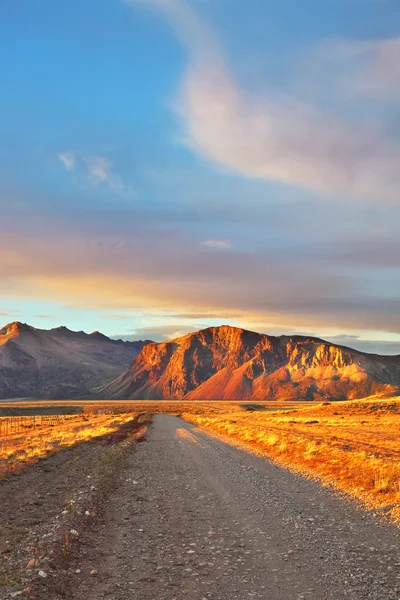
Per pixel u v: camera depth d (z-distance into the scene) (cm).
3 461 2427
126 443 3381
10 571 784
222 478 1792
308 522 1084
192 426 6153
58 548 893
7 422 8750
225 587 712
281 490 1506
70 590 716
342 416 8231
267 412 12106
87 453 2819
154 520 1159
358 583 709
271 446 2916
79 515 1160
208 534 1012
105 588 722
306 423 5866
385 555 834
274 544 921
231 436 4053
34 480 1847
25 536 1012
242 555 861
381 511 1156
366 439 3170
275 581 728
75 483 1741
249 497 1408
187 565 817
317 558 828
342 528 1023
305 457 2194
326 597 662
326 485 1563
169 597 682
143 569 804
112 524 1129
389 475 1533
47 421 9325
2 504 1393
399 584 702
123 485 1711
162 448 3125
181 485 1669
